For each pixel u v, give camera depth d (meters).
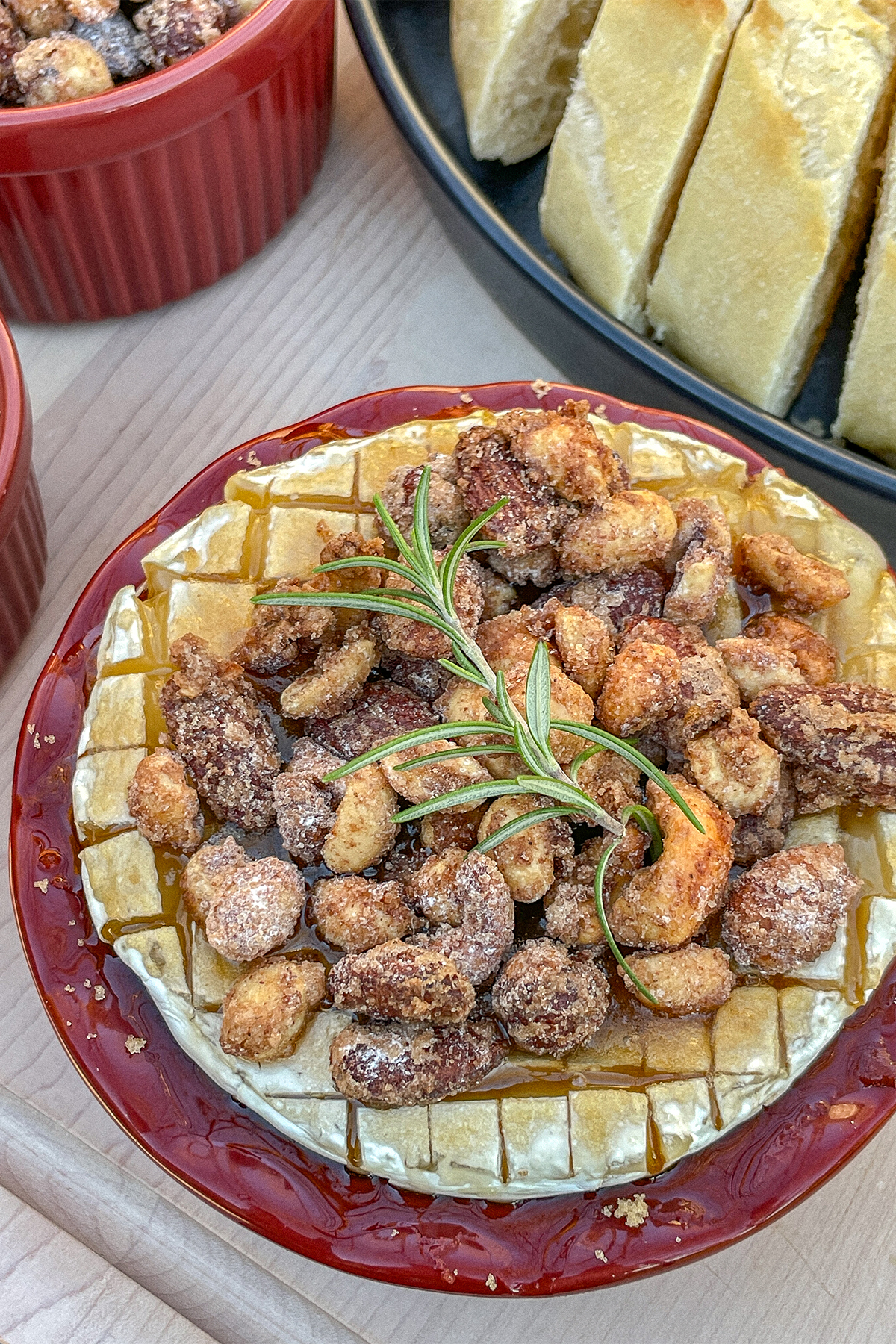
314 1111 0.26
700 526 0.29
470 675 0.25
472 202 0.35
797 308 0.34
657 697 0.27
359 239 0.40
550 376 0.39
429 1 0.40
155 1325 0.31
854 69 0.32
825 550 0.30
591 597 0.28
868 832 0.27
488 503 0.28
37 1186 0.32
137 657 0.29
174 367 0.39
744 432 0.34
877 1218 0.32
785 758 0.27
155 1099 0.27
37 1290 0.32
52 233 0.35
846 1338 0.31
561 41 0.37
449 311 0.40
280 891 0.26
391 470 0.30
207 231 0.37
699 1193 0.26
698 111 0.34
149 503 0.38
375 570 0.27
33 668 0.36
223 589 0.29
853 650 0.29
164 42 0.34
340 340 0.40
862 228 0.36
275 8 0.34
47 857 0.28
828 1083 0.27
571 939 0.26
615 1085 0.26
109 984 0.27
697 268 0.35
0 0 0.35
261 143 0.36
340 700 0.27
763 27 0.32
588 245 0.36
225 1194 0.26
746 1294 0.31
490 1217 0.26
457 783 0.26
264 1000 0.25
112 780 0.28
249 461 0.30
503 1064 0.26
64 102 0.33
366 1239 0.26
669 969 0.26
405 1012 0.25
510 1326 0.31
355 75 0.42
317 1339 0.31
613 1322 0.31
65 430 0.38
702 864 0.26
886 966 0.27
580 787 0.25
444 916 0.26
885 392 0.34
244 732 0.27
